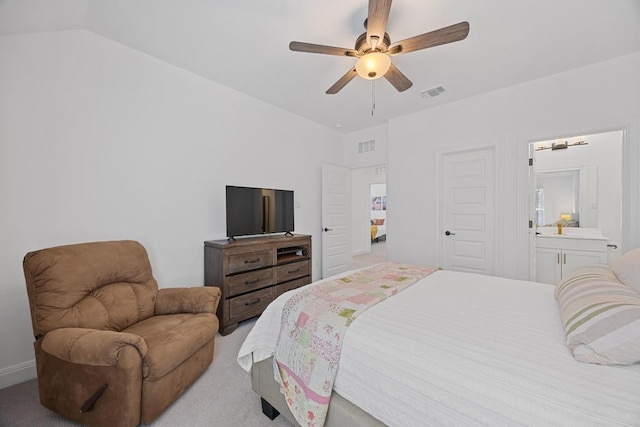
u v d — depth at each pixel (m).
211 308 1.98
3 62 1.77
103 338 1.32
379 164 4.39
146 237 2.44
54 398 1.43
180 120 2.66
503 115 3.02
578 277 1.46
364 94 3.20
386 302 1.48
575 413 0.69
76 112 2.05
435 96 3.23
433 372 0.90
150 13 1.88
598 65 2.49
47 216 1.93
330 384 1.13
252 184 3.34
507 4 1.76
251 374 1.58
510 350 0.97
